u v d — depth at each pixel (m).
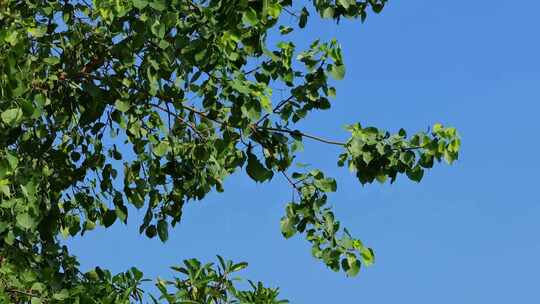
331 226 8.21
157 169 8.22
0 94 6.20
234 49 7.48
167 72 7.34
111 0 7.28
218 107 7.99
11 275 6.96
